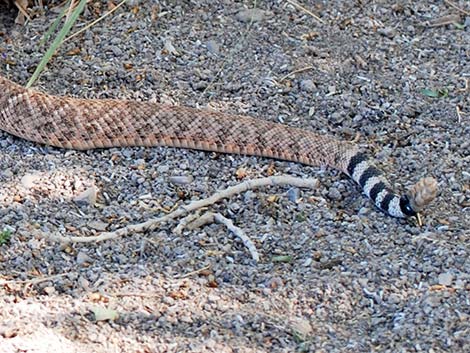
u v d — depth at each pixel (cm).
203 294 541
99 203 613
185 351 497
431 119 696
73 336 503
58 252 569
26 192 614
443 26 786
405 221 607
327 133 682
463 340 511
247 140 659
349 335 518
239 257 574
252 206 615
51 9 775
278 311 533
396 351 504
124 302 532
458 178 645
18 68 721
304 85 714
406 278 557
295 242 587
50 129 655
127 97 698
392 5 800
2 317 513
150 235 587
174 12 771
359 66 739
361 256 575
